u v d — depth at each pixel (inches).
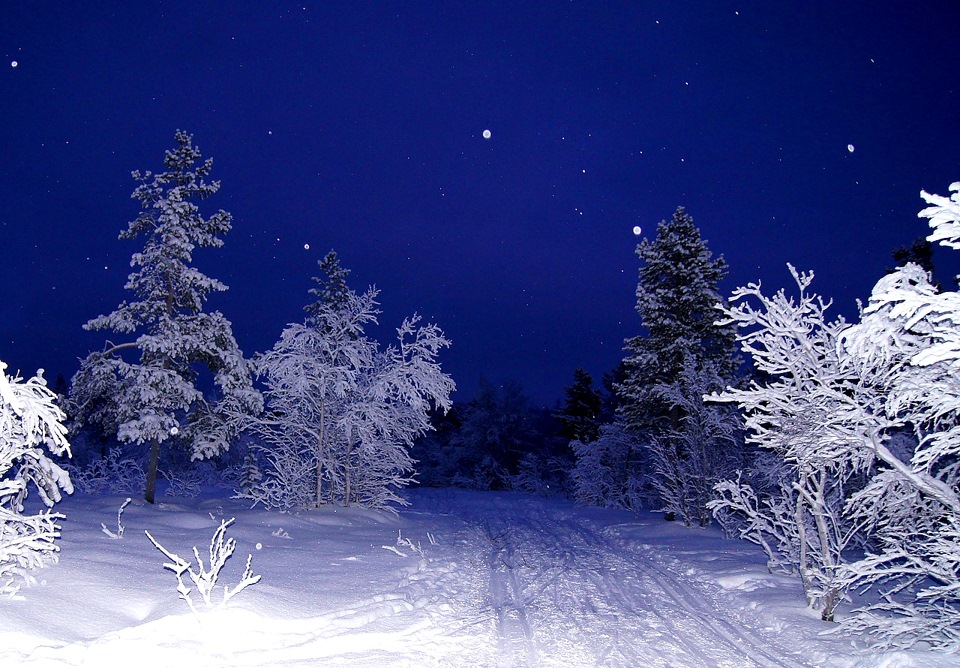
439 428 2447.1
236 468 1314.0
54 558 363.6
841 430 307.3
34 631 263.6
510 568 549.6
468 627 342.3
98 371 811.4
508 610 387.2
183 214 856.9
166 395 820.0
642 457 1170.6
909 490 324.5
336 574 460.8
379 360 960.9
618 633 339.3
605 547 697.6
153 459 828.0
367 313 954.7
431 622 345.4
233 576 414.9
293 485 869.8
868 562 309.3
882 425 302.0
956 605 361.7
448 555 604.7
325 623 325.1
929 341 282.7
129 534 553.9
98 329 826.8
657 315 996.6
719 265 1016.9
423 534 765.9
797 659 298.8
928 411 293.9
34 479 368.8
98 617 302.0
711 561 567.8
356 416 882.1
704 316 987.9
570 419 1941.4
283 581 416.8
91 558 412.5
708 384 828.0
